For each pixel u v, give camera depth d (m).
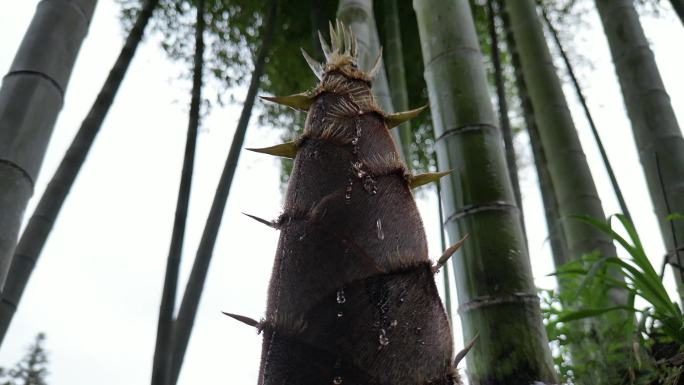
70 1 0.90
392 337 0.34
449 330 0.37
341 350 0.34
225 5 2.16
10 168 0.77
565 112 1.57
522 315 0.84
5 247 0.74
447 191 0.98
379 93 1.32
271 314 0.37
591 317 1.06
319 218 0.37
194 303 0.78
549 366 0.82
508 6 1.81
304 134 0.43
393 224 0.38
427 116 2.61
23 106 0.81
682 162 1.34
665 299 0.94
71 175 0.87
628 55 1.52
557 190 1.49
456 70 1.04
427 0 1.15
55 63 0.86
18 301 0.86
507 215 0.91
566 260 1.57
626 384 1.00
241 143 1.02
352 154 0.40
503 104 1.72
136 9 1.99
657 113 1.42
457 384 0.36
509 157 1.57
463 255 0.91
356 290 0.35
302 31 2.30
